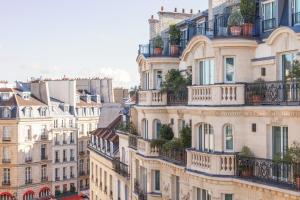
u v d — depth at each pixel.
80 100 101.75
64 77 102.38
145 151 34.09
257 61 24.72
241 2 25.81
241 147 25.14
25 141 86.00
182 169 29.28
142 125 36.47
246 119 25.02
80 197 83.81
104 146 56.56
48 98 91.06
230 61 25.42
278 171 22.16
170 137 32.94
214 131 25.56
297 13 22.97
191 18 35.22
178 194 31.53
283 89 22.31
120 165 46.50
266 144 23.81
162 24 41.78
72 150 96.25
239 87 24.69
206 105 25.52
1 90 87.38
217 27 26.83
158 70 34.62
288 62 23.23
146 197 34.59
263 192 23.03
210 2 30.17
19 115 84.62
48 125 90.31
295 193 20.64
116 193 49.19
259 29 25.33
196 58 27.86
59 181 93.12
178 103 31.44
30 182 87.12
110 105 70.25
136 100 39.25
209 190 25.42
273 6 24.75
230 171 24.77
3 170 85.44
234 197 24.77
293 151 21.34
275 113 23.08
